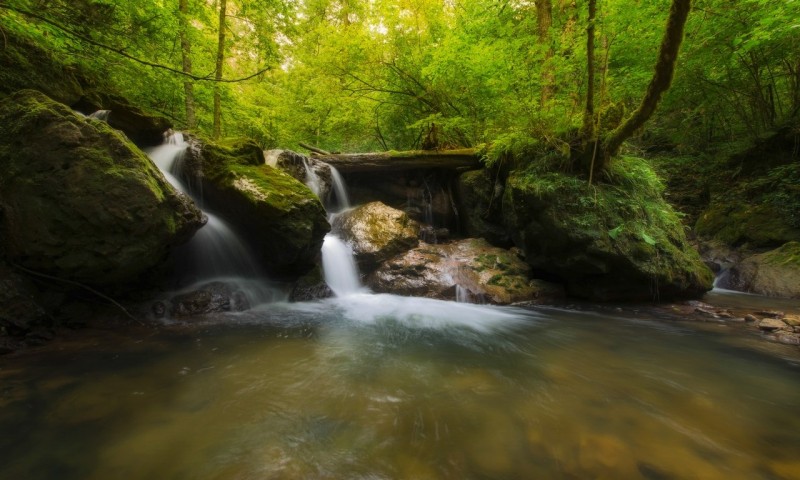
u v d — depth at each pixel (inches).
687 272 248.2
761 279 291.9
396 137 508.1
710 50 288.7
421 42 392.5
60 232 141.3
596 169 248.1
